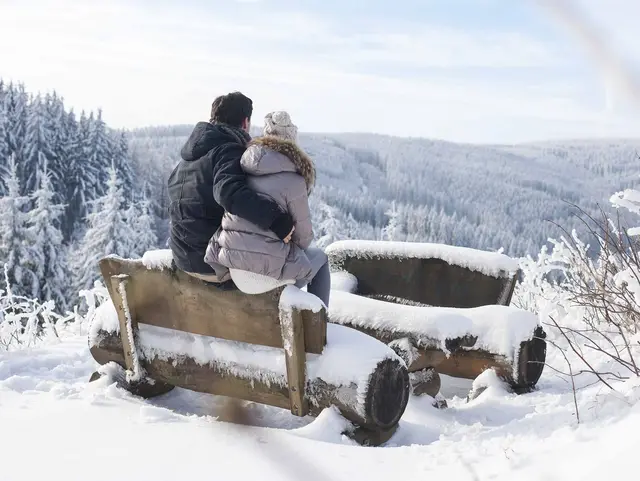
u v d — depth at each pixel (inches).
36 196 1311.5
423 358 169.5
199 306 140.1
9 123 2630.4
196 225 133.3
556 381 176.1
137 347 151.7
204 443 113.9
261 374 134.8
